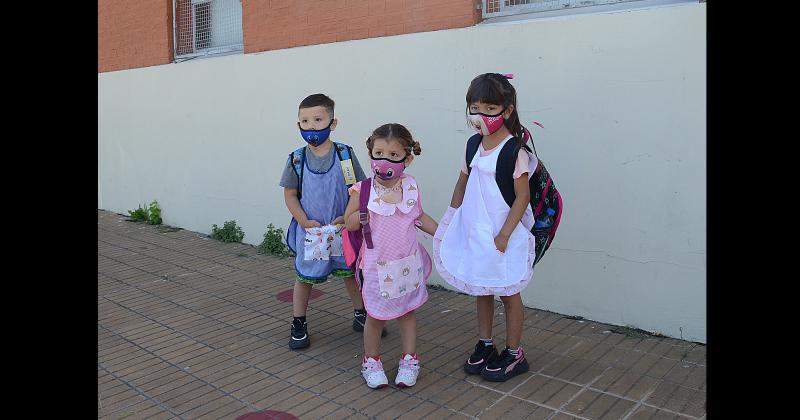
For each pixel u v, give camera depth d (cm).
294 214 422
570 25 439
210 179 745
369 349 375
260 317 495
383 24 553
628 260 434
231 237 723
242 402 362
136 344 448
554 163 457
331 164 420
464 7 499
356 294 453
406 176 372
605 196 439
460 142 507
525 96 464
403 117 542
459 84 502
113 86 874
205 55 750
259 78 664
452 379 379
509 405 346
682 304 416
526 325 452
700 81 394
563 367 387
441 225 377
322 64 599
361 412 346
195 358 422
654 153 416
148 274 616
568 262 461
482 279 353
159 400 367
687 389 354
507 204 350
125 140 870
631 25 414
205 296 548
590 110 437
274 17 646
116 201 909
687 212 407
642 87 415
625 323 441
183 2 771
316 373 395
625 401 344
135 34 824
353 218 364
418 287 371
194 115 749
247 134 690
